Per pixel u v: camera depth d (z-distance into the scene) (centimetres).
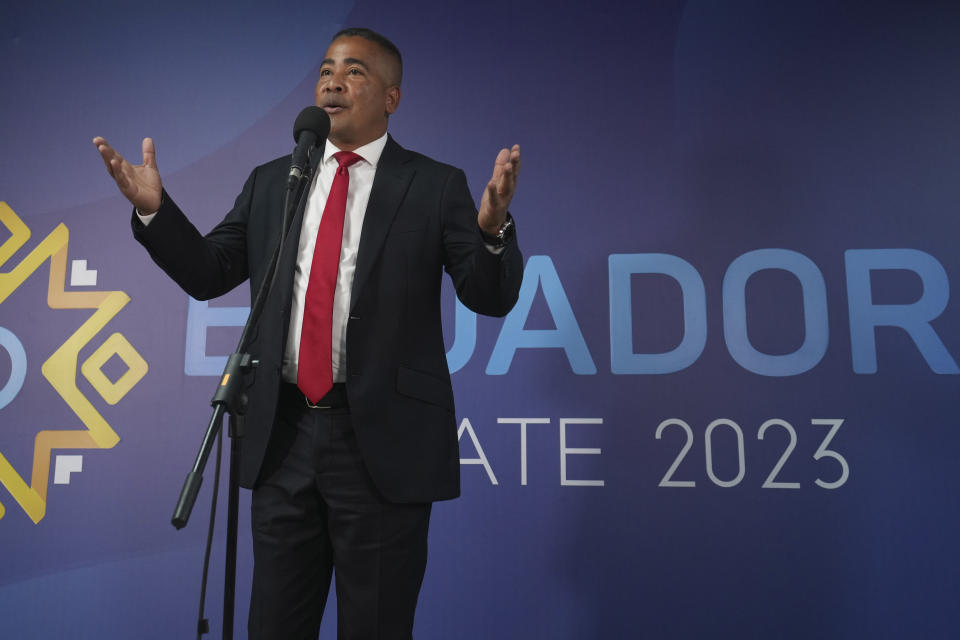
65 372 242
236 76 260
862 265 231
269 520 135
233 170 255
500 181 124
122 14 265
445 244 146
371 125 156
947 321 226
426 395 138
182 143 257
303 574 135
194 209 253
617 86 249
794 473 222
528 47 254
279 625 133
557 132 247
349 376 131
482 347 236
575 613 221
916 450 221
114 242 250
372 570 131
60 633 228
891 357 226
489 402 233
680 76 247
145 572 230
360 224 144
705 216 238
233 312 243
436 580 225
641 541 223
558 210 242
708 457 225
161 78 261
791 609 216
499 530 227
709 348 231
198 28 263
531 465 229
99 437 238
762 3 249
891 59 242
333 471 132
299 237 143
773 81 245
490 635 222
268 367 136
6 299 247
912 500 219
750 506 222
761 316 231
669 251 237
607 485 226
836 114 241
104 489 235
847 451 222
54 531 234
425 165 153
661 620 219
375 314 137
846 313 229
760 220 237
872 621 214
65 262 249
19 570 232
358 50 158
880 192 235
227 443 235
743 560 220
